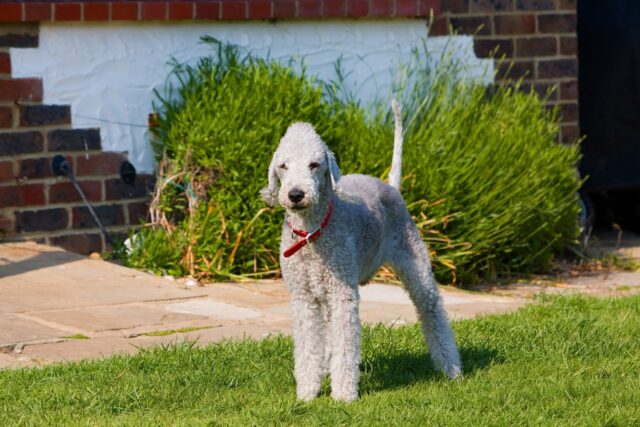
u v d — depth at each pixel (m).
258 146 10.40
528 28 12.88
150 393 6.18
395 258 6.75
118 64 10.76
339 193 6.32
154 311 8.45
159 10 10.76
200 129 10.49
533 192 11.44
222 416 5.82
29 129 10.33
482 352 7.36
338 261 6.07
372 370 6.89
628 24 13.33
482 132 11.48
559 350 7.34
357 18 11.98
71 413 5.82
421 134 11.27
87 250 10.62
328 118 11.00
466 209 10.90
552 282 11.37
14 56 10.23
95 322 7.98
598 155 13.59
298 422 5.70
